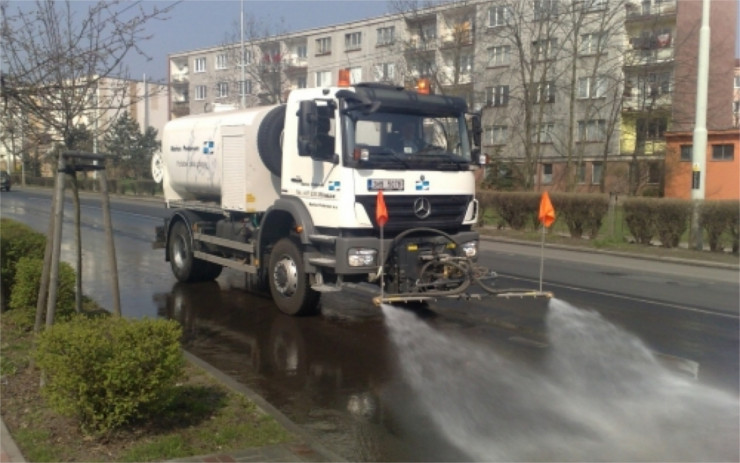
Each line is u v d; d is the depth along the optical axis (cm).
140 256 1689
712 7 4441
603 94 4025
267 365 781
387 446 554
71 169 694
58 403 512
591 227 2277
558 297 1233
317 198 923
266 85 4806
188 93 6225
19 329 821
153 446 504
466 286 880
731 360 816
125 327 538
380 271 876
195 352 836
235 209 1089
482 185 3825
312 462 491
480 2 3850
